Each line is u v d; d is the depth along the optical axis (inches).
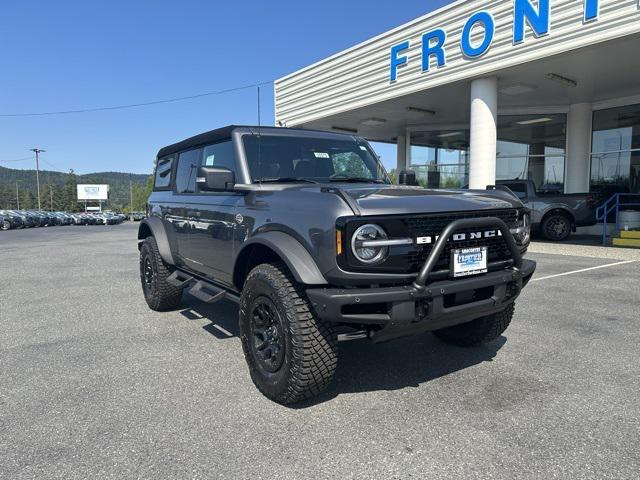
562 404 130.0
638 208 557.9
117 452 108.3
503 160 713.0
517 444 109.8
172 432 117.3
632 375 149.6
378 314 120.1
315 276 122.0
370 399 135.3
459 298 131.0
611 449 107.2
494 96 484.4
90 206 4894.2
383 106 626.8
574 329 198.7
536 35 420.8
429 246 125.1
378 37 584.1
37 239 848.9
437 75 513.3
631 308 231.8
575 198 528.1
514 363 161.6
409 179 200.2
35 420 124.1
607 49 410.9
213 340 192.1
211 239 177.6
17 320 227.9
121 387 145.0
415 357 169.3
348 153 192.1
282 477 98.3
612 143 617.3
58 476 99.3
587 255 416.2
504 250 141.6
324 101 692.1
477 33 468.1
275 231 138.3
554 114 663.1
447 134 772.6
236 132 174.1
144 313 239.1
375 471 100.1
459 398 134.9
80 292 299.0
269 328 137.1
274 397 133.3
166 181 244.4
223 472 100.3
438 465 102.0
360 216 116.9
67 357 173.0
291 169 173.8
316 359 125.0
